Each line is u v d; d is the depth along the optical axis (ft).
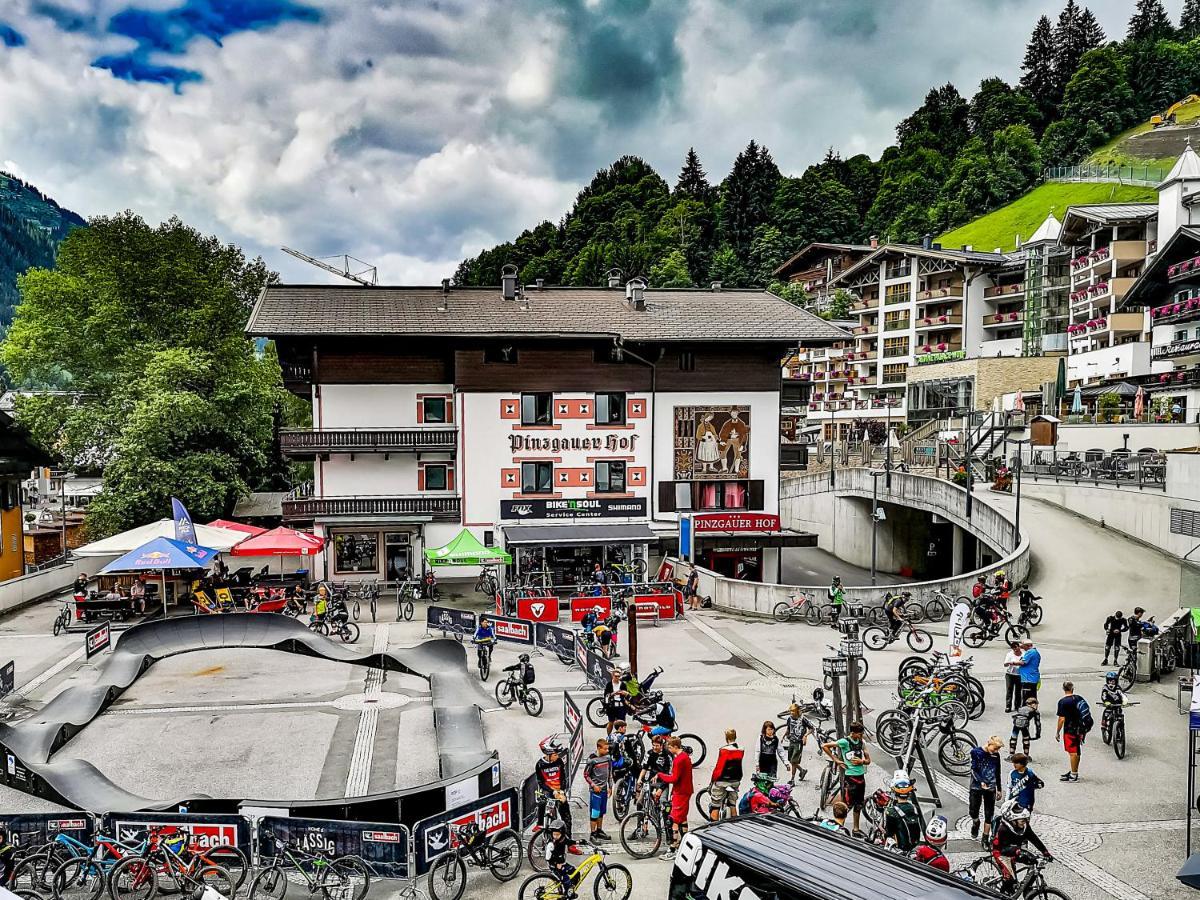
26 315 160.56
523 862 50.16
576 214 545.44
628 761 56.13
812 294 385.50
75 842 46.47
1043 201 409.08
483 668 89.51
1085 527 140.15
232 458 164.66
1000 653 95.35
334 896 45.44
